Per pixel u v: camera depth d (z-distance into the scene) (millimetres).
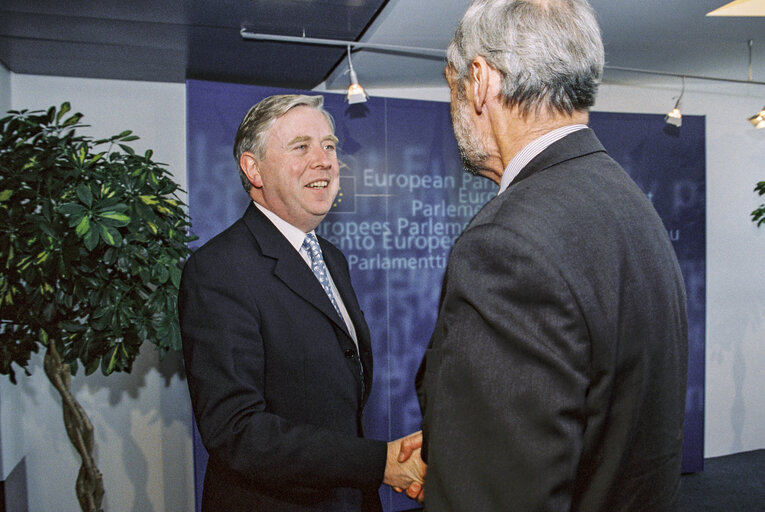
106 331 1937
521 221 597
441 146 3236
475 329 591
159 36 2521
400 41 2729
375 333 3094
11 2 2131
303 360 1194
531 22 695
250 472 1042
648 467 646
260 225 1305
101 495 2168
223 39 2590
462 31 768
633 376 620
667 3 2463
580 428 557
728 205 4008
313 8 2291
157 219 1948
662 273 664
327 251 1552
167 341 1995
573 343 556
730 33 2865
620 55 3242
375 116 3084
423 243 3199
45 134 1951
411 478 1042
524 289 567
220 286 1153
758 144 4051
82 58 2777
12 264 1755
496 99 732
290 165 1292
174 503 3178
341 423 1231
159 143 3207
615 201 652
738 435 4051
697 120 3512
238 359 1104
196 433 2668
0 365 1954
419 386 1050
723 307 4012
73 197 1794
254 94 2799
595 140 716
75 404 2109
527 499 539
